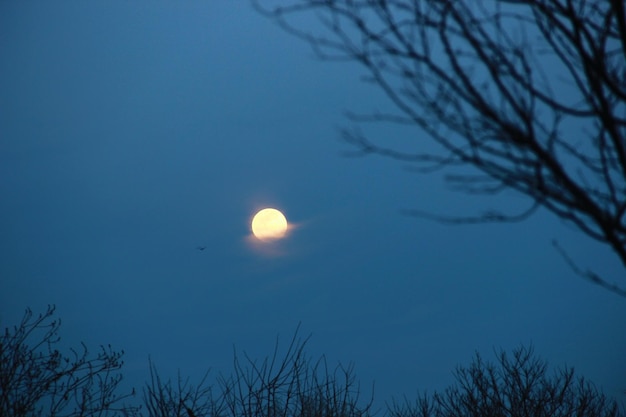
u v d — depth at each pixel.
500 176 13.74
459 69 13.58
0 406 36.34
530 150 13.32
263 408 39.31
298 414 40.00
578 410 48.38
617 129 13.61
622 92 13.45
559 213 13.35
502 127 13.25
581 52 13.56
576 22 13.64
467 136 13.84
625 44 13.36
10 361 37.78
